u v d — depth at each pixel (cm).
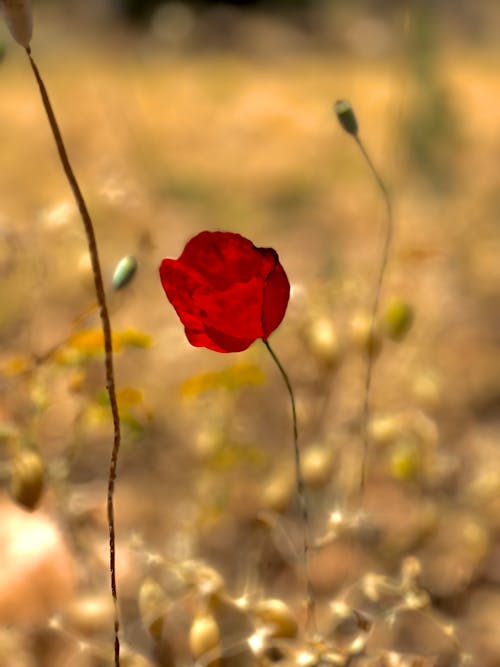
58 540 122
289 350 143
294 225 251
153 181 240
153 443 140
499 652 127
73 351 116
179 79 421
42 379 117
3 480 130
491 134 325
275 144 322
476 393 165
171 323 156
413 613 126
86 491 139
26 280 142
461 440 154
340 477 131
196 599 114
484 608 131
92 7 546
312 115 347
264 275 96
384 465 140
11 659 116
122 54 480
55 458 133
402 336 124
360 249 228
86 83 396
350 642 117
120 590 123
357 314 127
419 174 261
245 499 136
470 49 517
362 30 526
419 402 133
